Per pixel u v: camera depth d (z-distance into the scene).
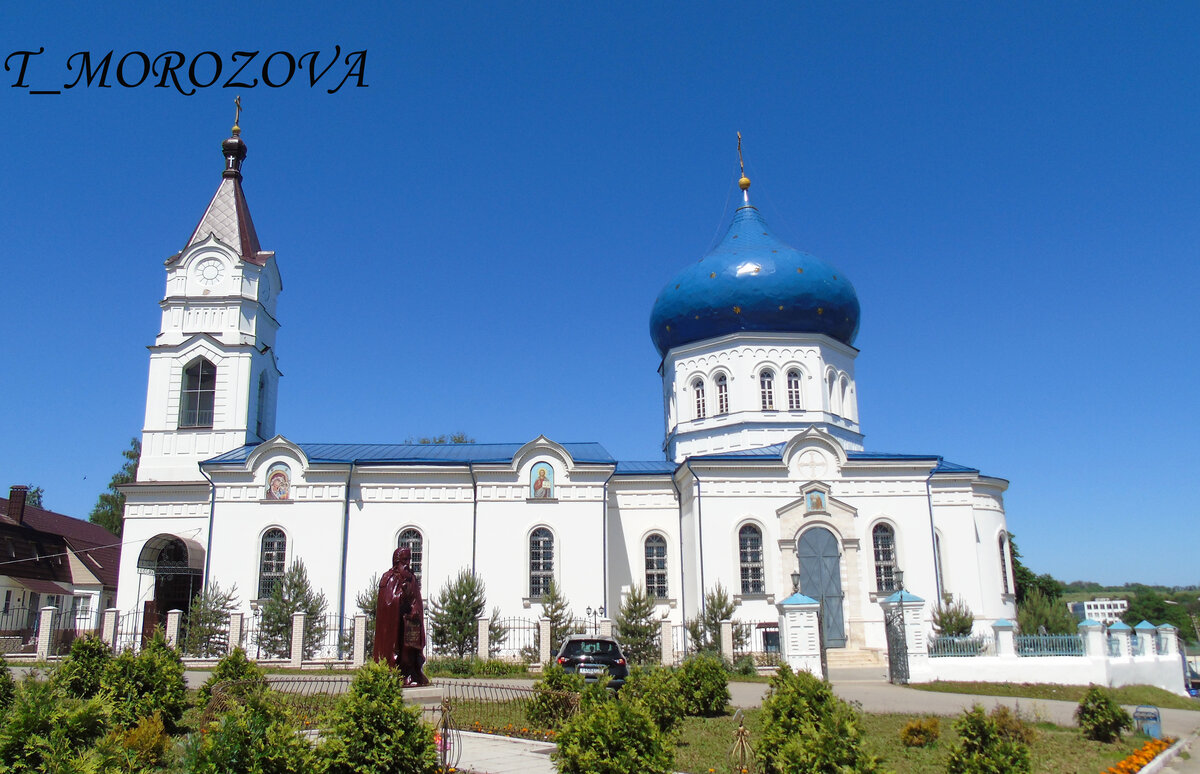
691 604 45.00
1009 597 49.22
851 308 52.47
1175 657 40.31
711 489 45.00
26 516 59.78
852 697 31.58
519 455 45.81
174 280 50.12
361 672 15.48
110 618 41.41
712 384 52.38
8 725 14.37
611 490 48.09
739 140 57.53
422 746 14.89
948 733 23.30
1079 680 35.66
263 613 42.28
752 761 17.80
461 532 45.44
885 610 36.91
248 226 52.56
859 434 53.19
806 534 44.72
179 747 16.59
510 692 27.34
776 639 42.47
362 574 44.78
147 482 47.12
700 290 52.00
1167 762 21.97
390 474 45.94
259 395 51.59
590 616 44.06
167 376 48.91
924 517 45.72
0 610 52.00
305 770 13.67
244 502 45.09
